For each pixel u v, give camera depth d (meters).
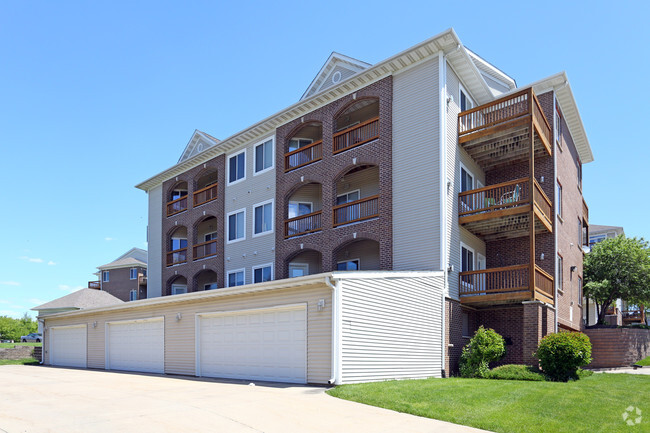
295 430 8.34
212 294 17.62
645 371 21.55
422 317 16.97
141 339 21.58
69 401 11.02
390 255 19.95
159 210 34.66
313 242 23.25
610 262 30.64
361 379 13.86
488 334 17.28
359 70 24.02
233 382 15.47
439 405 10.24
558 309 21.06
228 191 28.95
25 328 73.88
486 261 22.47
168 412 9.55
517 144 20.44
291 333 14.90
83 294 46.25
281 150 25.84
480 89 22.27
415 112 20.12
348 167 22.20
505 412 9.77
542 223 19.66
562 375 15.14
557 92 21.98
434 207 18.94
